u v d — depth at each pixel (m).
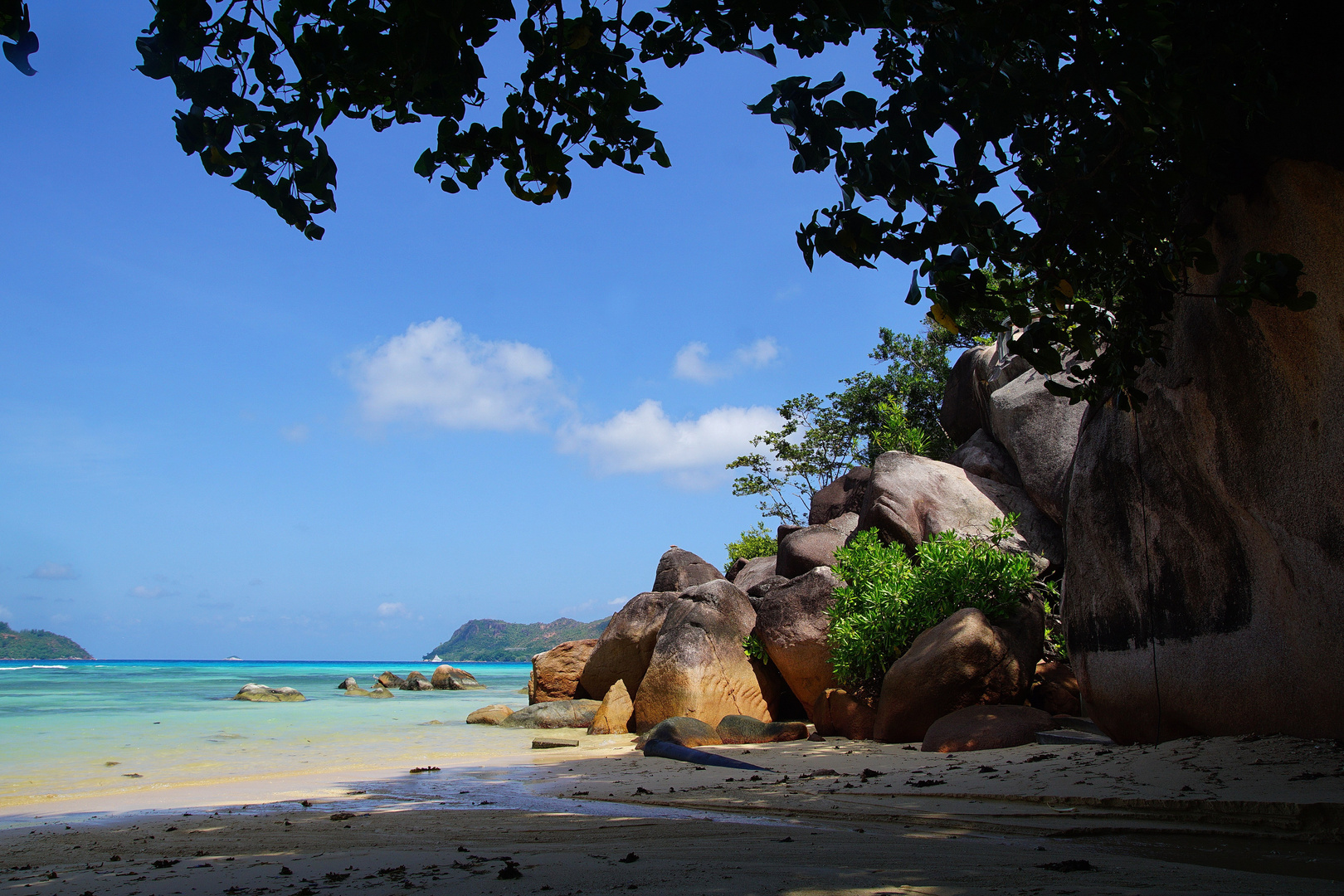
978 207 4.15
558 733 16.81
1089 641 8.68
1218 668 6.95
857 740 11.99
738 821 5.84
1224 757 6.03
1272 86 4.17
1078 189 4.40
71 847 5.23
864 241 4.20
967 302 4.28
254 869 4.12
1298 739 6.09
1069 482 9.25
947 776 7.27
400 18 3.28
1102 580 8.48
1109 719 8.41
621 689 17.45
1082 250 4.70
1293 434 6.09
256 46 3.73
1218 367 6.68
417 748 13.80
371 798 7.93
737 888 3.23
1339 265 5.44
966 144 4.17
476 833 5.39
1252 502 6.49
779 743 12.48
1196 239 5.08
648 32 4.26
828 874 3.55
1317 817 4.57
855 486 20.95
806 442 32.75
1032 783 6.32
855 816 5.83
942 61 4.02
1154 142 4.20
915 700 10.80
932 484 15.54
